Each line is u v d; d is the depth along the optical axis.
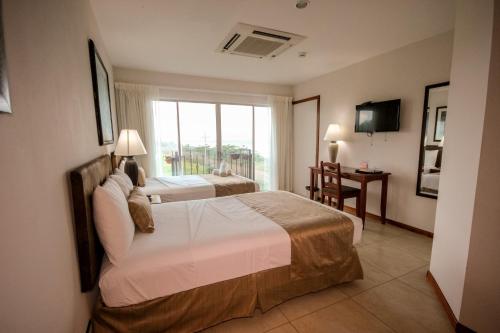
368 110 3.55
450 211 1.75
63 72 1.20
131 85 4.00
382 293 1.97
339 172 3.38
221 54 3.35
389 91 3.36
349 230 1.97
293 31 2.64
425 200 3.06
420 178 3.08
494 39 1.33
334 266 1.93
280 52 3.27
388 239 2.98
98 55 2.19
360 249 2.73
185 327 1.48
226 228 1.77
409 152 3.20
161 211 2.19
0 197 0.61
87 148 1.66
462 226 1.58
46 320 0.84
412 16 2.34
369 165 3.73
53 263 0.92
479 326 1.47
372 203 3.74
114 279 1.30
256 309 1.76
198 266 1.45
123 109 3.99
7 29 0.69
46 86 0.97
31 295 0.75
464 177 1.58
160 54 3.36
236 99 4.96
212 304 1.53
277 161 5.31
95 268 1.31
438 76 2.83
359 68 3.76
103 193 1.35
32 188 0.79
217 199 2.61
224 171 4.13
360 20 2.40
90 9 2.04
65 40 1.26
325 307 1.81
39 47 0.92
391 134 3.40
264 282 1.68
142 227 1.67
